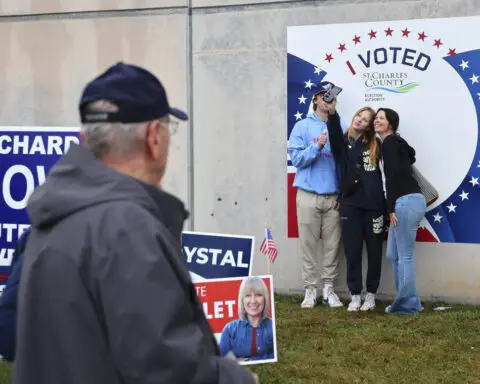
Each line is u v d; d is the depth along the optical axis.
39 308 1.31
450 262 5.55
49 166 3.32
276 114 5.83
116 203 1.31
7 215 3.35
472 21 5.35
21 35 6.27
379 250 5.41
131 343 1.21
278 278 5.93
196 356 1.24
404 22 5.49
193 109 6.02
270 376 3.92
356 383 3.81
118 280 1.24
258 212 5.93
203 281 3.58
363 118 5.38
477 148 5.41
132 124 1.38
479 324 4.94
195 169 6.05
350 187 5.39
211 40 5.93
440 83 5.45
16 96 6.32
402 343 4.54
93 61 6.14
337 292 5.83
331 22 5.64
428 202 5.52
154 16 6.00
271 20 5.78
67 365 1.27
